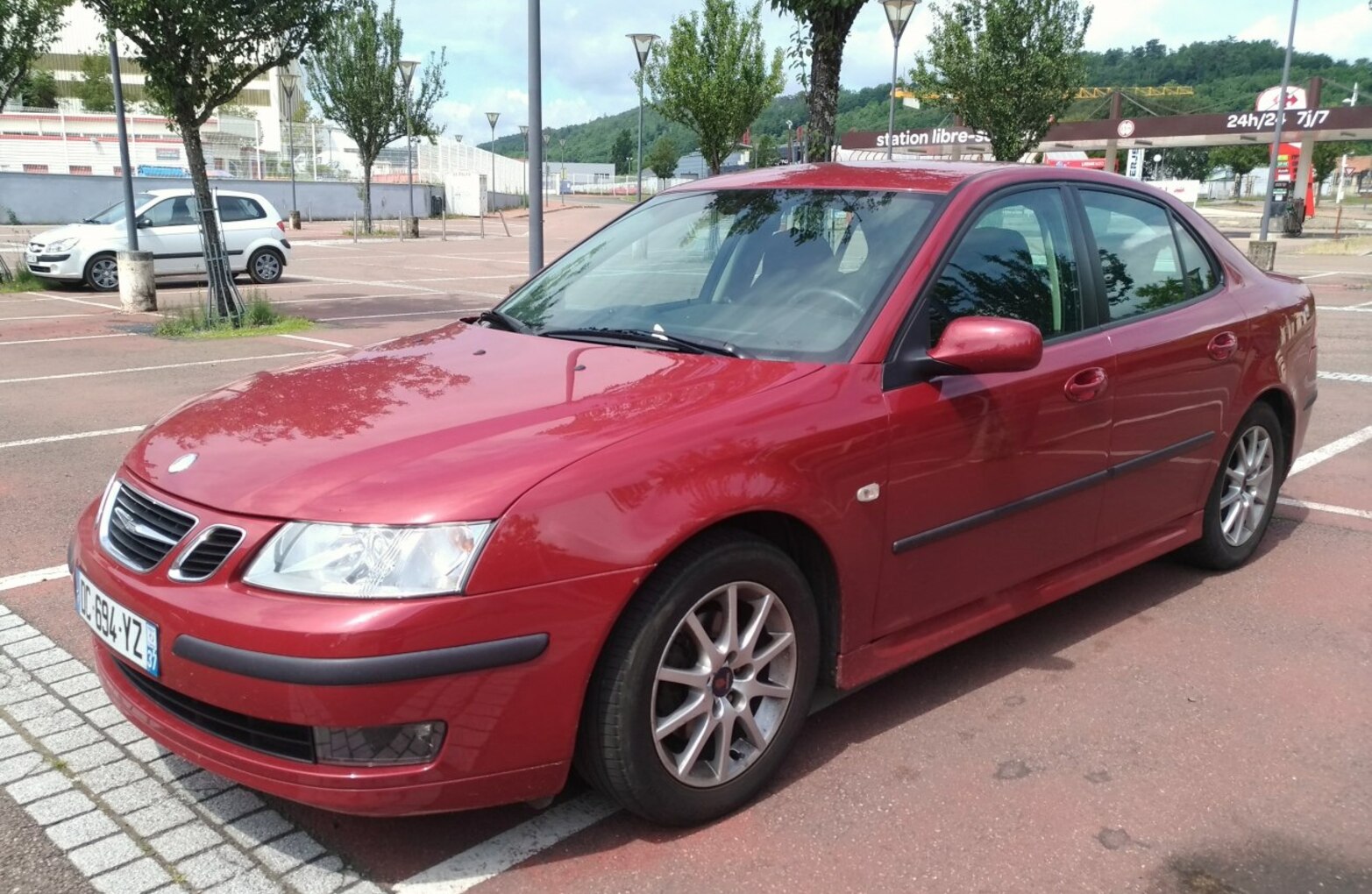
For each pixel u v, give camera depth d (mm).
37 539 5109
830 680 3152
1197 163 109688
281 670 2328
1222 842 2783
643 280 3828
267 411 3008
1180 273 4336
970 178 3660
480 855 2701
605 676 2574
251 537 2465
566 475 2510
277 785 2445
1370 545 5145
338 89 35688
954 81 26359
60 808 2893
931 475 3182
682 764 2730
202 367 10070
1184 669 3797
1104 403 3723
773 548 2850
